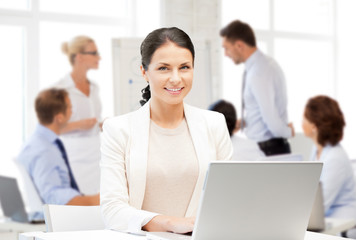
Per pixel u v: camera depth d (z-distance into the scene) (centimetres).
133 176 184
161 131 192
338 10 653
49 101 495
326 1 648
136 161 185
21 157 476
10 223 450
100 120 528
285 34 624
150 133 192
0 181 455
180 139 193
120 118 195
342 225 344
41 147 479
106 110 537
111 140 189
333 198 418
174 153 190
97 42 544
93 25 545
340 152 433
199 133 194
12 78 514
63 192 477
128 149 188
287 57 626
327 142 448
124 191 182
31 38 519
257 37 606
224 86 570
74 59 527
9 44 515
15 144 513
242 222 148
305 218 159
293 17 630
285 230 157
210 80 520
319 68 642
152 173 185
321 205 334
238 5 594
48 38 525
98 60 538
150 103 194
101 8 552
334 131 449
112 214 176
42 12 524
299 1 632
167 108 191
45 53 523
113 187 181
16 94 515
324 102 456
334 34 654
